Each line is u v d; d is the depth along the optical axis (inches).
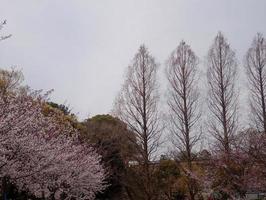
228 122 1072.8
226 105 1104.8
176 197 1073.5
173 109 1154.0
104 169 900.6
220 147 684.7
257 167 492.4
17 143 446.0
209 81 1387.8
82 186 708.0
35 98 565.0
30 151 463.8
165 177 1098.1
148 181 1090.1
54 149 562.6
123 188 1117.7
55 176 595.2
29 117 492.4
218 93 1120.8
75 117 1075.3
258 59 1151.0
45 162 504.1
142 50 1223.5
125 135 1147.3
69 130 786.8
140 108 1159.0
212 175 661.3
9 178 490.9
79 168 660.7
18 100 492.7
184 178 1047.6
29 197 656.4
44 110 822.5
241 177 589.6
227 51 1163.3
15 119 446.6
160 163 1114.7
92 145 918.4
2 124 426.9
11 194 626.5
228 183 631.2
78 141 764.0
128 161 1135.6
